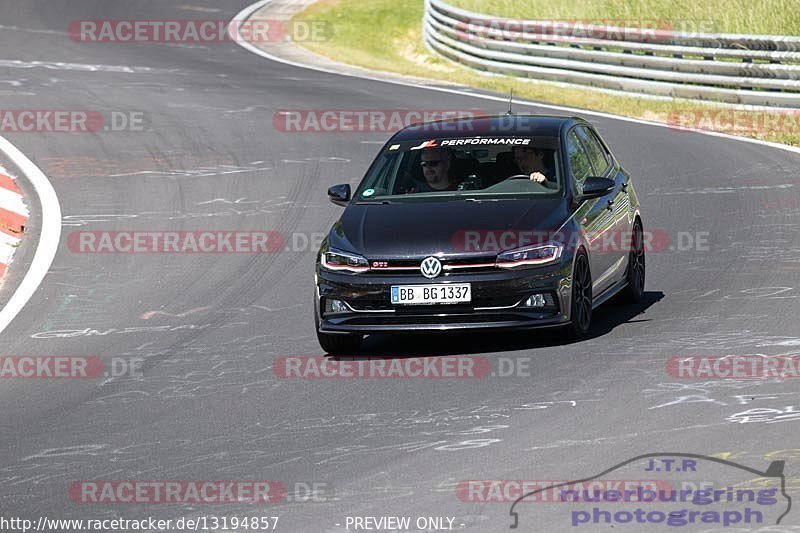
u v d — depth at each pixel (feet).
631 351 103.50
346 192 117.29
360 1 432.66
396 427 86.84
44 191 188.65
